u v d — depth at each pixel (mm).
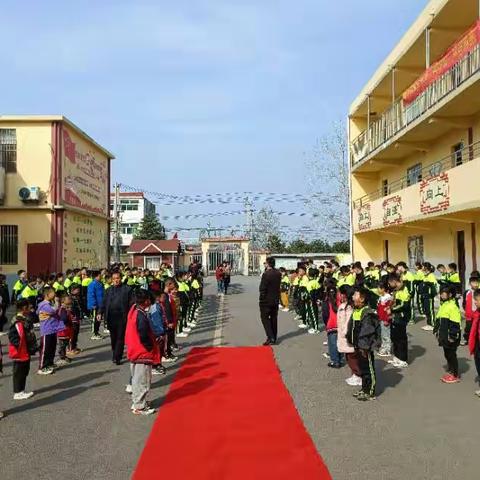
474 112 16812
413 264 23281
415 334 13711
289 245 61656
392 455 5535
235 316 18859
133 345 7238
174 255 38031
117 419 6961
